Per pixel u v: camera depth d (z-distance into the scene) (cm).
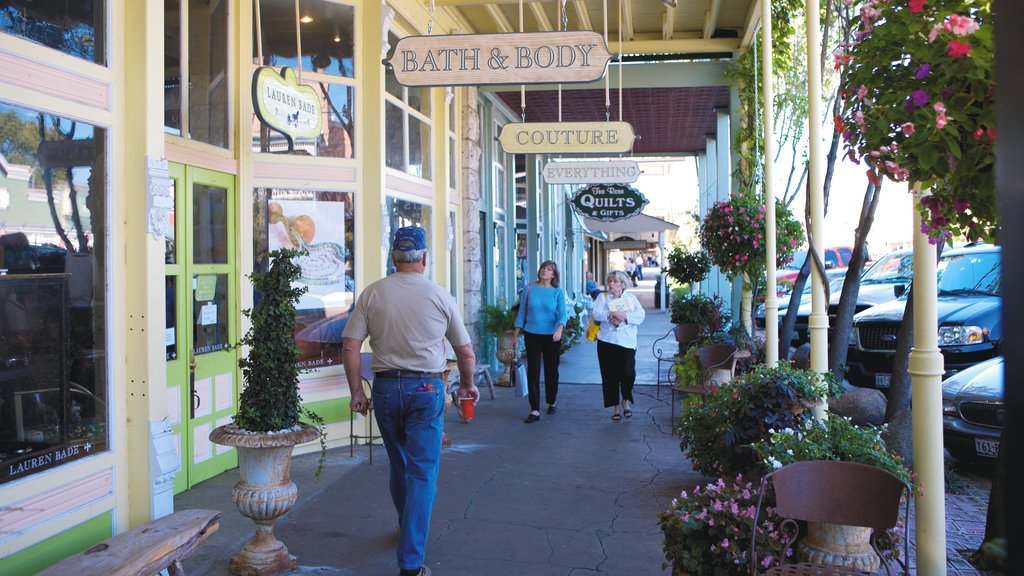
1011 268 123
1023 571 119
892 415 615
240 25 638
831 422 404
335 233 700
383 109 725
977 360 808
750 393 488
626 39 1136
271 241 663
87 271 367
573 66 524
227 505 535
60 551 343
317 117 613
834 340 730
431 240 905
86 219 366
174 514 361
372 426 716
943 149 246
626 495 569
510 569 429
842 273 1591
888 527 303
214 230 611
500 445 727
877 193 681
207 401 598
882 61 264
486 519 514
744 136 1082
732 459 499
